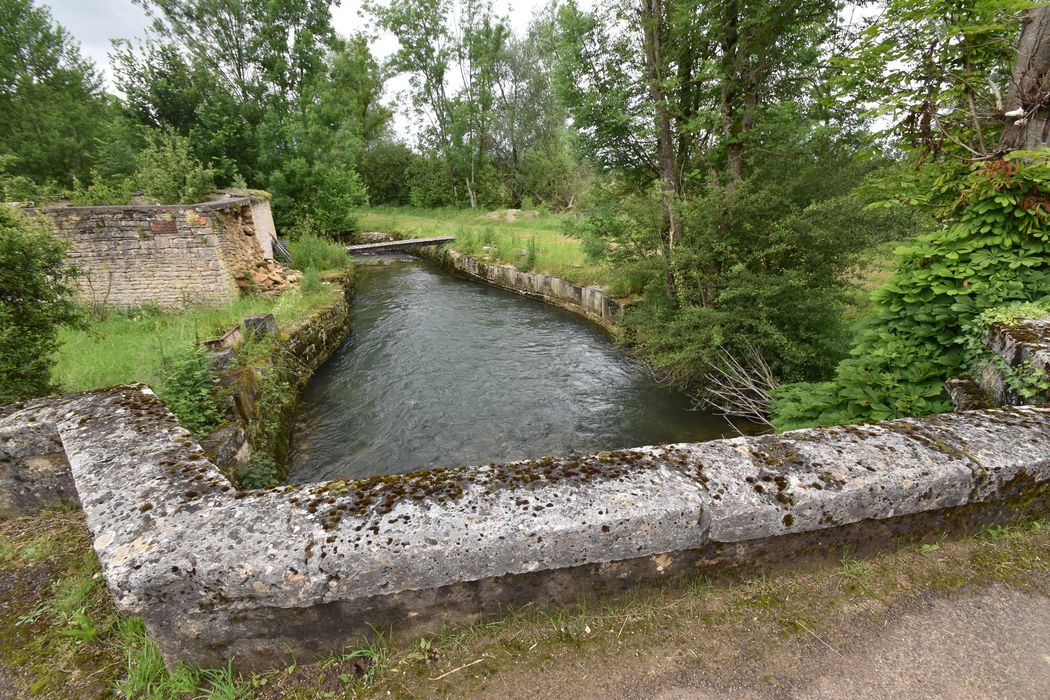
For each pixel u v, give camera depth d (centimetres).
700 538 169
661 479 176
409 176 3369
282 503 165
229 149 1852
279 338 738
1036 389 232
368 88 3206
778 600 176
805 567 187
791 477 178
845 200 596
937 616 165
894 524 187
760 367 653
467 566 154
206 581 141
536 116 3011
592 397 743
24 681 166
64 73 1945
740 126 761
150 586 139
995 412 216
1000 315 269
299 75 2005
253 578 142
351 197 2147
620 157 866
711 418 674
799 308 630
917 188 378
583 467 182
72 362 556
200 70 1761
